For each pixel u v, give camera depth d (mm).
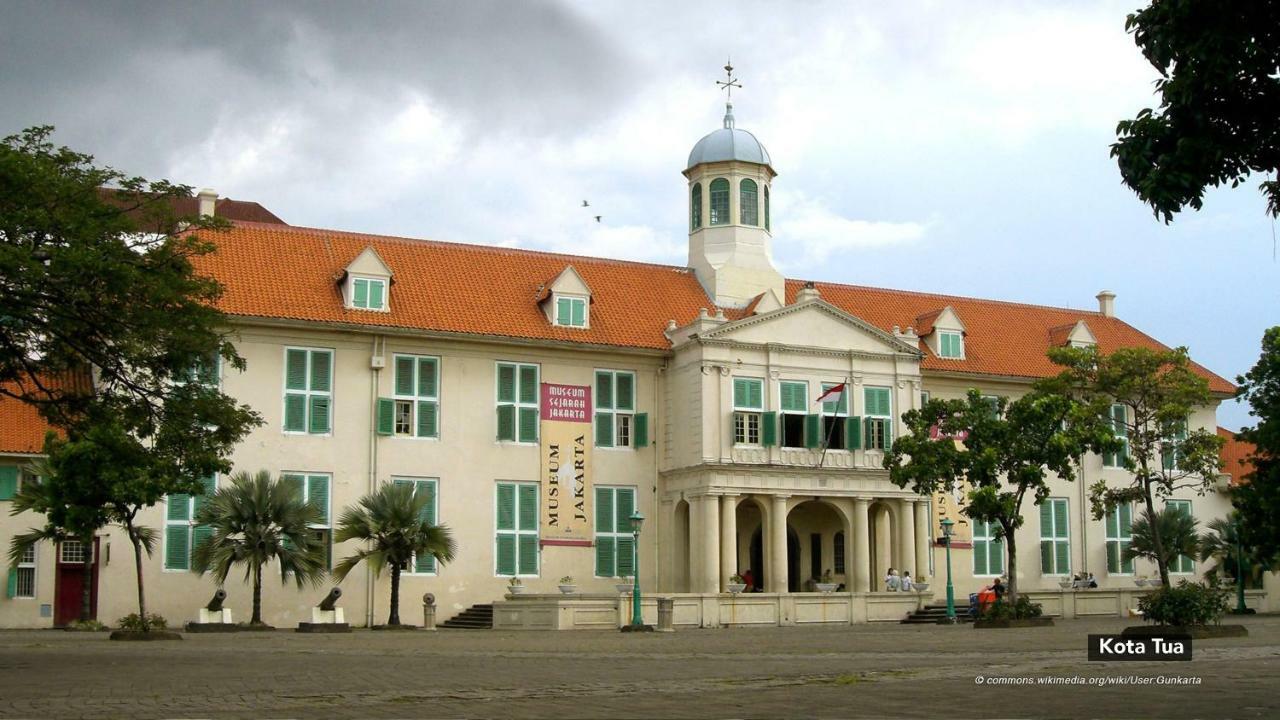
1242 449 66375
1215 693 16500
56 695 17250
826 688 18000
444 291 51625
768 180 59281
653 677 20469
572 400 52031
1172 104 13477
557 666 23328
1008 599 43375
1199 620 31000
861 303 61344
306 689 18188
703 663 24156
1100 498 59625
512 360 51375
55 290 23609
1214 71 12961
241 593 46250
